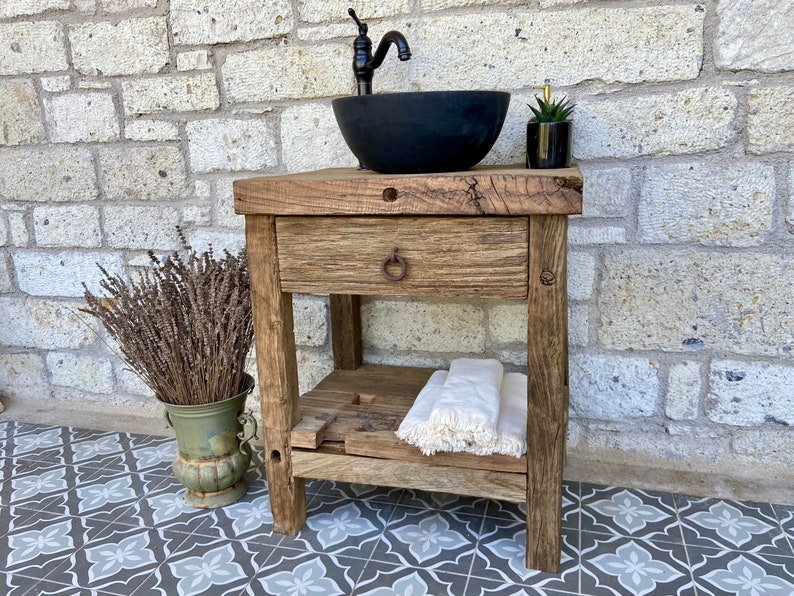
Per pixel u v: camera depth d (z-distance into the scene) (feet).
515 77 5.09
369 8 5.25
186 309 4.76
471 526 4.67
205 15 5.63
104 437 6.39
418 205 3.67
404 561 4.27
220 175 6.01
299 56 5.51
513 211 3.52
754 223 4.83
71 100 6.18
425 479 4.20
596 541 4.43
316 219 3.98
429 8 5.13
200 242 6.23
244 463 5.12
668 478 5.24
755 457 5.19
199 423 4.84
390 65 5.33
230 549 4.47
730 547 4.33
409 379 5.49
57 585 4.13
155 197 6.23
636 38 4.77
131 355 4.85
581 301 5.29
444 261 3.79
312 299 5.98
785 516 4.67
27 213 6.64
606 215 5.10
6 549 4.53
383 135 4.02
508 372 5.47
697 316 5.08
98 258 6.58
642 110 4.87
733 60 4.62
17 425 6.69
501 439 3.99
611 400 5.41
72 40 6.01
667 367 5.23
